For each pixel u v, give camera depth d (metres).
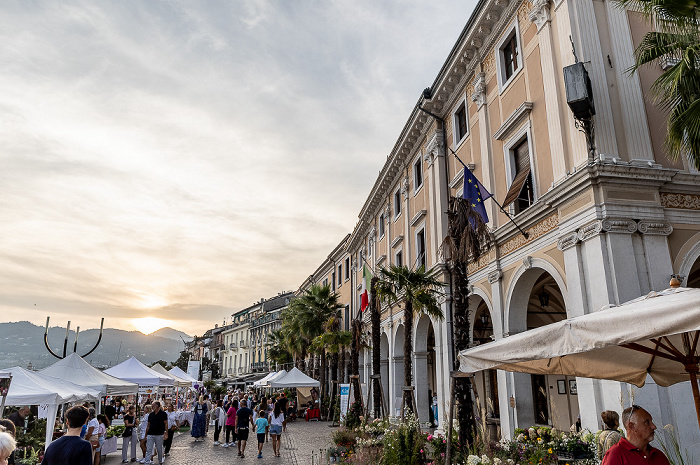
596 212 9.62
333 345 30.56
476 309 16.70
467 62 17.14
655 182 9.87
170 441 16.77
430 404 24.97
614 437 6.13
